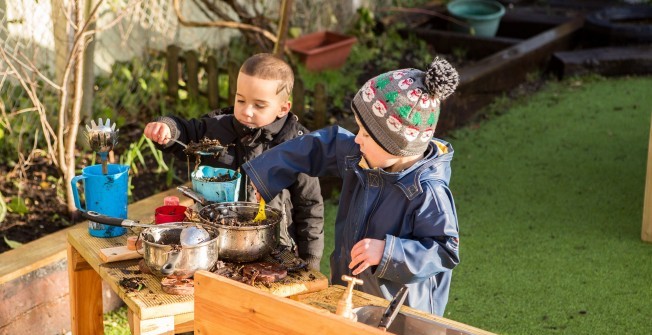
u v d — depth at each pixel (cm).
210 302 217
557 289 429
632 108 743
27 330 362
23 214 444
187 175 517
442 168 269
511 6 1061
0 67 522
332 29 851
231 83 599
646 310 408
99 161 513
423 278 256
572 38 905
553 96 778
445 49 879
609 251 473
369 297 253
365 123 261
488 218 516
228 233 261
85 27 418
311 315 198
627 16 962
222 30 725
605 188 567
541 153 634
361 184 278
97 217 272
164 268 243
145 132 325
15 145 514
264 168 289
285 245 294
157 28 657
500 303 413
